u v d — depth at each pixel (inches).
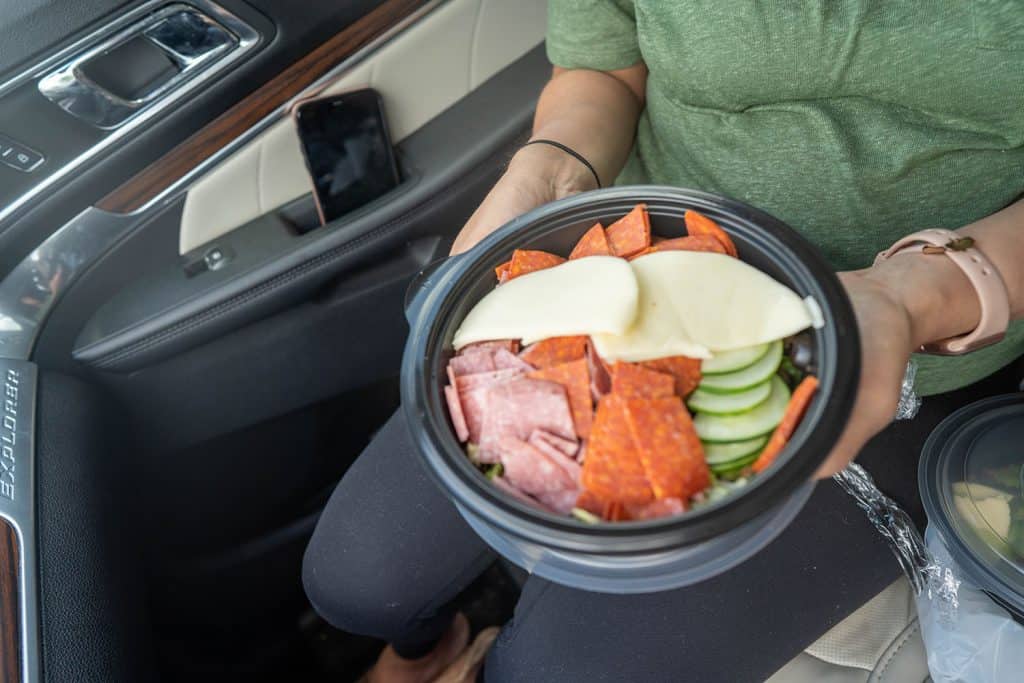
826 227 32.5
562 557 21.0
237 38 40.3
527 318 23.4
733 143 32.9
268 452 48.4
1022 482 29.8
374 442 38.3
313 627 51.3
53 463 35.1
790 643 30.5
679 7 30.9
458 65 46.1
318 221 45.7
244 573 48.9
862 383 22.9
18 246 39.8
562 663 30.8
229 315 42.7
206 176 42.2
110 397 42.6
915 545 31.1
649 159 38.3
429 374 23.5
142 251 42.5
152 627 34.1
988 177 30.0
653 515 20.4
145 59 39.7
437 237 46.6
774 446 20.4
